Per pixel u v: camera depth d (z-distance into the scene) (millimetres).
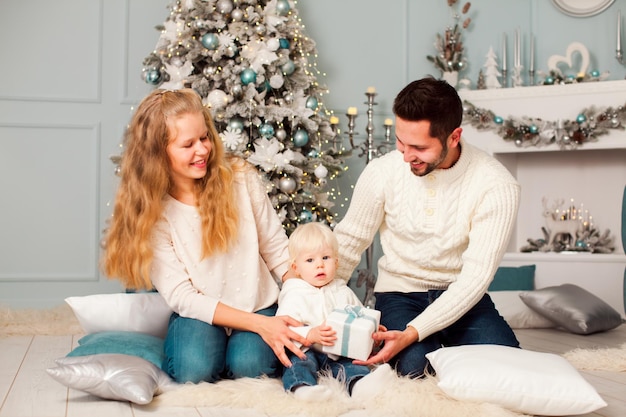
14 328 3365
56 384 2285
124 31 4355
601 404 1835
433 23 4855
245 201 2324
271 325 2104
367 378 1998
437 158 2045
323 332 2055
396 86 4809
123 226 2201
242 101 3758
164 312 2533
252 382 2084
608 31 4734
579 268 4328
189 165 2154
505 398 1880
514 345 2223
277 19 3857
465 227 2197
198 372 2127
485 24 4879
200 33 3832
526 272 4281
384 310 2301
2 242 4238
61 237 4305
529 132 4426
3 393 2160
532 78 4750
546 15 4840
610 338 3451
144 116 2174
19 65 4246
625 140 4266
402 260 2346
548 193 4816
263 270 2355
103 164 4344
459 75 4859
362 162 4762
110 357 2088
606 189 4699
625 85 4254
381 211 2342
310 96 4016
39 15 4273
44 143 4285
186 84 3834
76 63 4320
